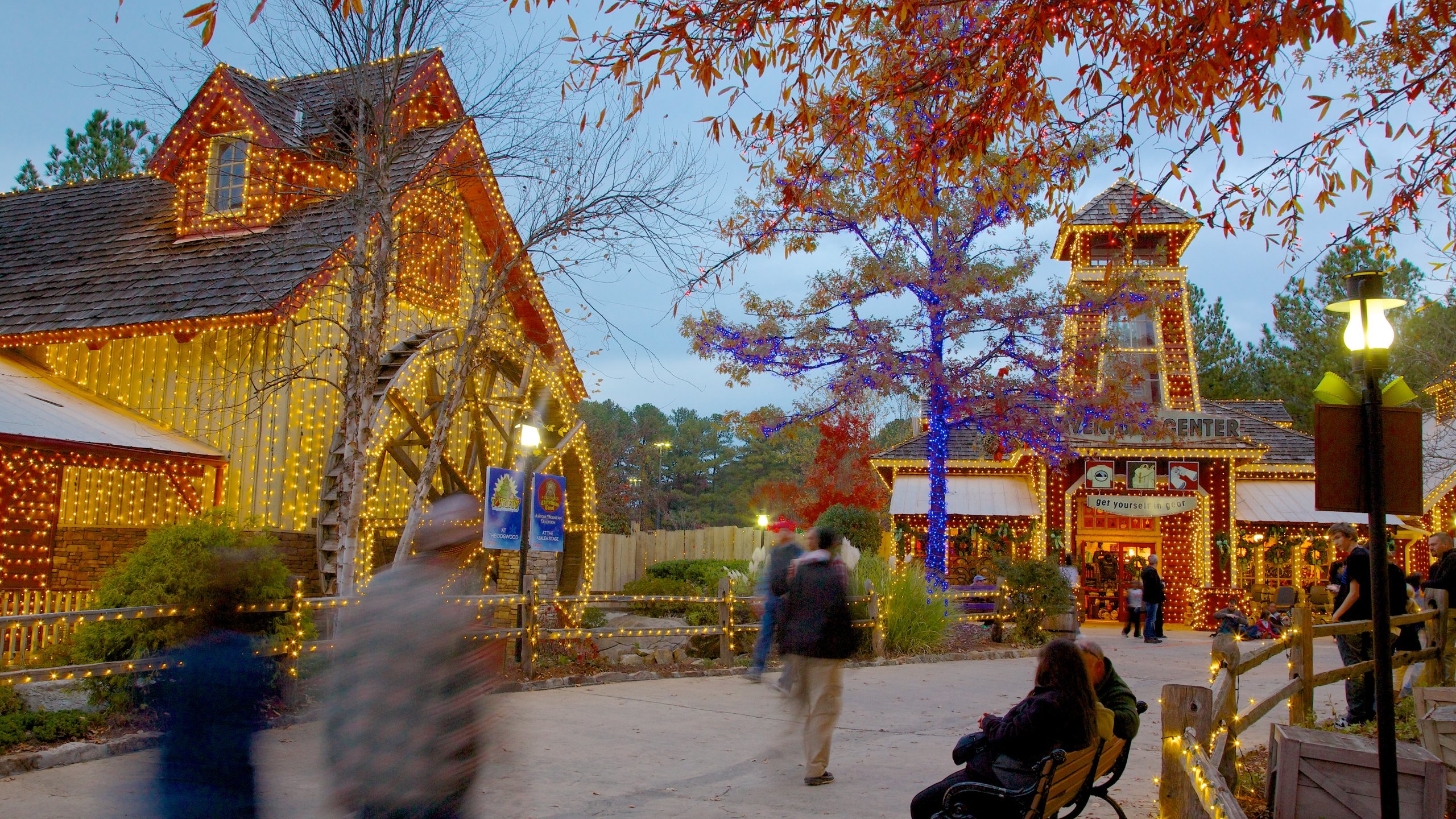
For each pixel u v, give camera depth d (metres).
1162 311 27.42
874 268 18.62
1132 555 28.58
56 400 14.33
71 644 9.27
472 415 17.31
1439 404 23.97
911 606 15.84
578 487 19.52
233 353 14.85
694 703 10.16
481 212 16.78
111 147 31.78
